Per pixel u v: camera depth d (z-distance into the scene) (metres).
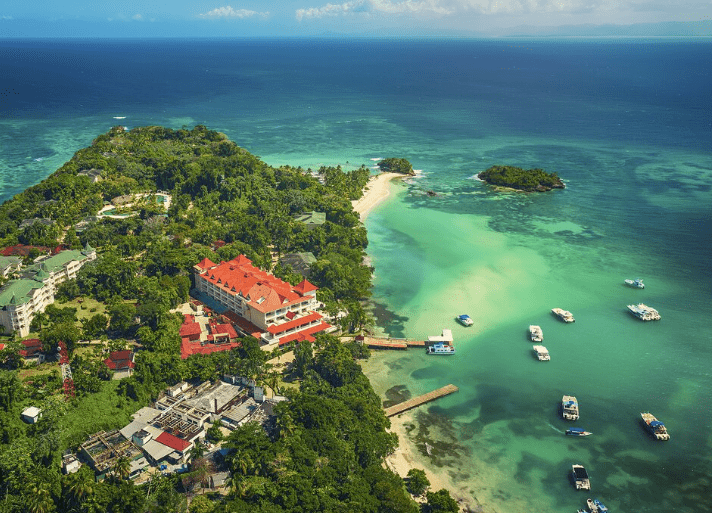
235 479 125.00
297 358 171.75
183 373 164.00
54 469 129.88
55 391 153.00
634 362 189.00
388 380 177.62
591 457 149.62
